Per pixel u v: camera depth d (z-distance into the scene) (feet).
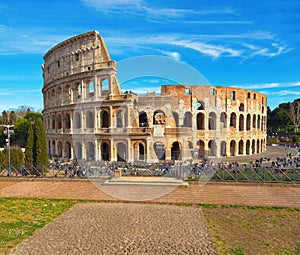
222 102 180.04
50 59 194.59
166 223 59.72
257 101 213.66
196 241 50.62
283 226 59.21
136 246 48.19
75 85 169.17
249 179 88.02
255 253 46.29
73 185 91.35
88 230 55.67
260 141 215.51
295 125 343.87
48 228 57.21
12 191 88.38
